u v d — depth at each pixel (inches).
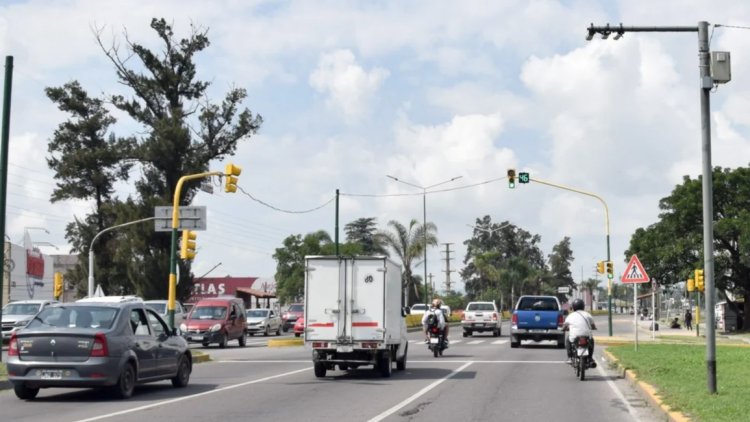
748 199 2199.8
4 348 1209.4
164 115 2517.2
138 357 635.5
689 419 452.1
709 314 565.9
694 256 2241.6
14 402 601.9
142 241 2309.3
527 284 4672.7
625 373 790.5
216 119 2583.7
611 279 1771.7
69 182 2620.6
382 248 2856.8
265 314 2174.0
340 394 659.4
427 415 535.2
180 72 2544.3
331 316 802.8
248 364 1008.9
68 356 594.2
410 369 916.6
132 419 512.1
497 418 522.3
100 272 2513.5
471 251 5565.9
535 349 1321.4
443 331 1127.0
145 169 2477.9
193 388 709.9
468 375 836.6
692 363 832.3
